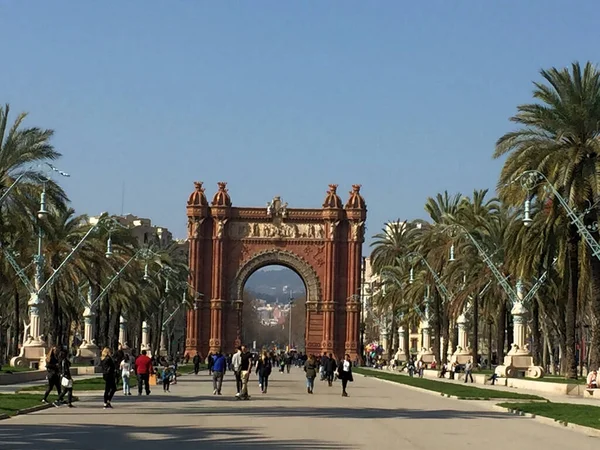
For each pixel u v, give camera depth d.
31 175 74.69
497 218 97.88
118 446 29.45
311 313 174.12
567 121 66.12
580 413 45.56
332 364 85.88
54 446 29.23
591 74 66.38
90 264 96.75
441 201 125.06
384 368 166.38
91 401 53.12
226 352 173.88
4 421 38.19
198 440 31.48
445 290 105.94
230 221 176.00
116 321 120.38
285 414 45.22
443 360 113.69
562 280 78.88
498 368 87.00
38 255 84.56
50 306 116.06
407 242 146.38
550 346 114.25
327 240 174.25
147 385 61.38
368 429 37.12
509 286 87.31
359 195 176.12
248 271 175.12
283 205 176.00
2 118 73.75
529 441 33.66
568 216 67.06
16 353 125.19
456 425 40.22
